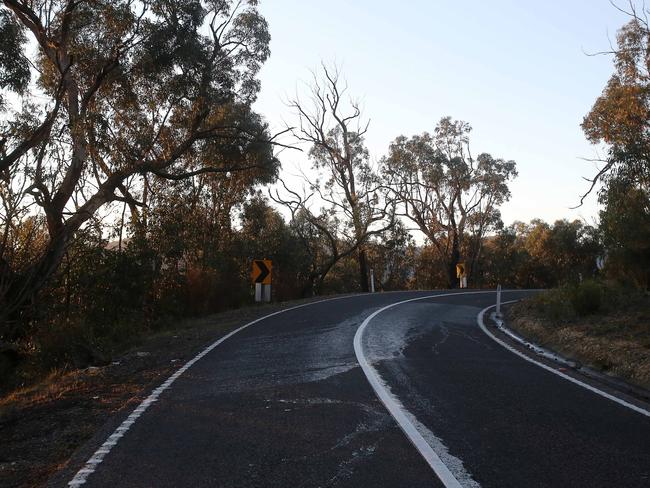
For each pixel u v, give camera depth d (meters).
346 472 5.13
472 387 8.60
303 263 38.81
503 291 32.16
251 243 34.53
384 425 6.59
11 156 14.55
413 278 66.38
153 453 5.70
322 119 43.19
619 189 15.70
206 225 29.38
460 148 53.09
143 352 13.10
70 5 19.41
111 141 21.73
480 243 59.00
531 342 13.49
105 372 10.56
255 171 30.25
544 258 63.44
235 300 25.48
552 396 8.05
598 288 14.68
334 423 6.70
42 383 11.15
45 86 22.47
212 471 5.19
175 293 22.89
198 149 27.94
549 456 5.54
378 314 18.80
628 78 18.52
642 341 10.71
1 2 19.09
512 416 7.00
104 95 22.75
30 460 5.76
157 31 20.72
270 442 6.02
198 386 8.84
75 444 6.18
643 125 18.06
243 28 24.73
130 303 20.42
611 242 17.11
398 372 9.70
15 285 16.00
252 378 9.37
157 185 25.73
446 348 12.30
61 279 19.22
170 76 23.17
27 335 16.72
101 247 20.03
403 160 51.25
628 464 5.32
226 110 27.36
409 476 5.02
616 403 7.67
